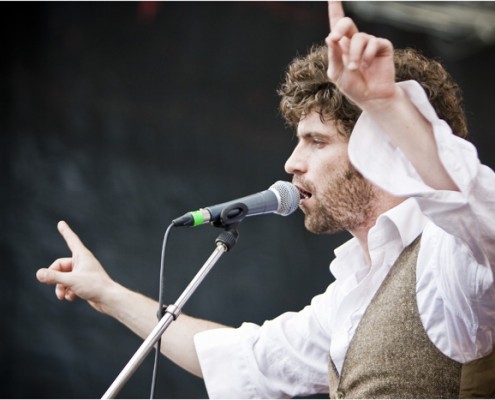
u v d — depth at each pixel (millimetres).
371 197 3789
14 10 10961
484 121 10484
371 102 2805
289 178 10914
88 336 10812
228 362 4391
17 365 10898
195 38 10938
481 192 2863
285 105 4016
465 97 10484
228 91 10930
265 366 4355
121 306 4398
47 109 11023
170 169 10969
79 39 11008
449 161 2811
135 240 10898
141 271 10852
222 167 10930
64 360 10836
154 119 10945
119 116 11000
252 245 10773
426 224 3650
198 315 10734
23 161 11023
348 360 3705
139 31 10961
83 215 10961
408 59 3902
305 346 4301
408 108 2832
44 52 11031
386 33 10461
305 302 10742
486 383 3449
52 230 10977
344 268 4129
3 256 10992
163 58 10961
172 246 10789
